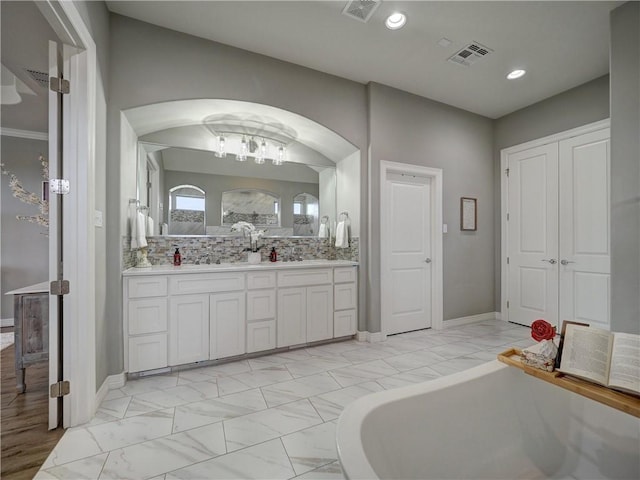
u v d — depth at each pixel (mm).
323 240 3734
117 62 2266
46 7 1413
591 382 1127
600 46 2652
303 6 2199
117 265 2223
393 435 1095
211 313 2553
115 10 2232
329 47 2680
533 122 3748
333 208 3783
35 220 2643
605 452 1286
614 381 1063
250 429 1713
